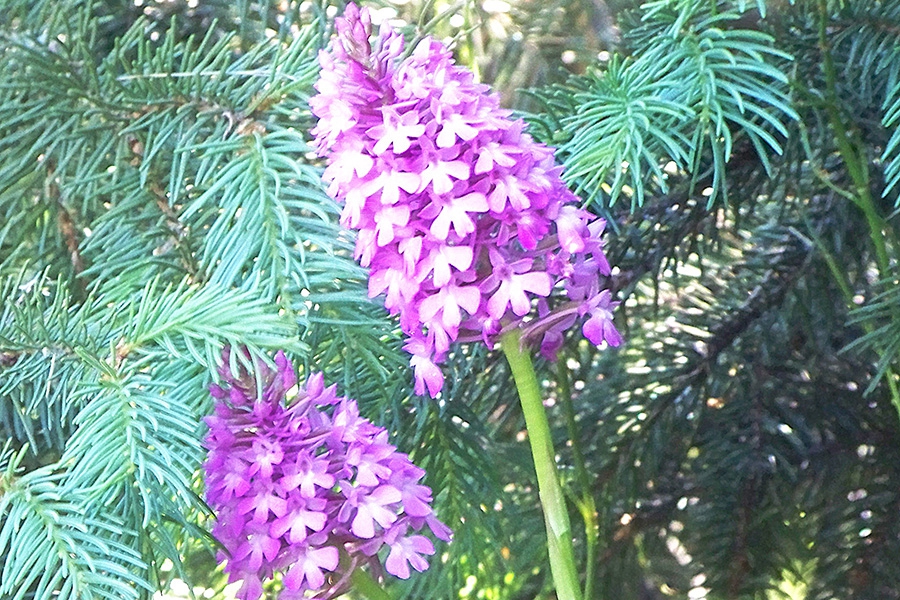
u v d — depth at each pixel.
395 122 0.39
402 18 0.49
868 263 0.51
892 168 0.42
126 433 0.38
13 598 0.37
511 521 0.50
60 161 0.44
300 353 0.39
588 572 0.48
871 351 0.52
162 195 0.44
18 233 0.46
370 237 0.39
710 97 0.41
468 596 0.51
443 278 0.38
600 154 0.41
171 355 0.40
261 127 0.43
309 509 0.39
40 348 0.41
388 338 0.44
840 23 0.45
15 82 0.43
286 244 0.42
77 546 0.38
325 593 0.39
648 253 0.50
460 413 0.48
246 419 0.39
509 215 0.39
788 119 0.46
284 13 0.48
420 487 0.40
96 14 0.47
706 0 0.43
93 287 0.46
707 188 0.48
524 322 0.41
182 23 0.48
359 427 0.39
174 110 0.43
